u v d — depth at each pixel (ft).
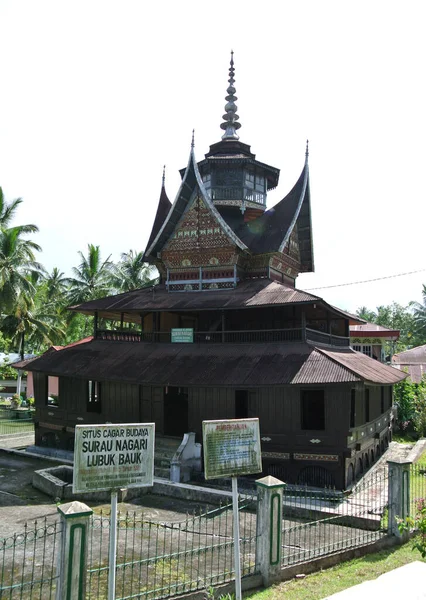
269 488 35.73
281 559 36.17
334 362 67.92
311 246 104.17
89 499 59.21
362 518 49.11
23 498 59.21
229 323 96.73
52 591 33.12
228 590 33.45
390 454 91.20
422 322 248.73
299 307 92.99
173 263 95.09
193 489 59.41
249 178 104.58
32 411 144.56
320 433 66.39
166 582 34.78
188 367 76.38
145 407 81.61
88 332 239.71
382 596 14.40
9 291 145.79
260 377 68.13
